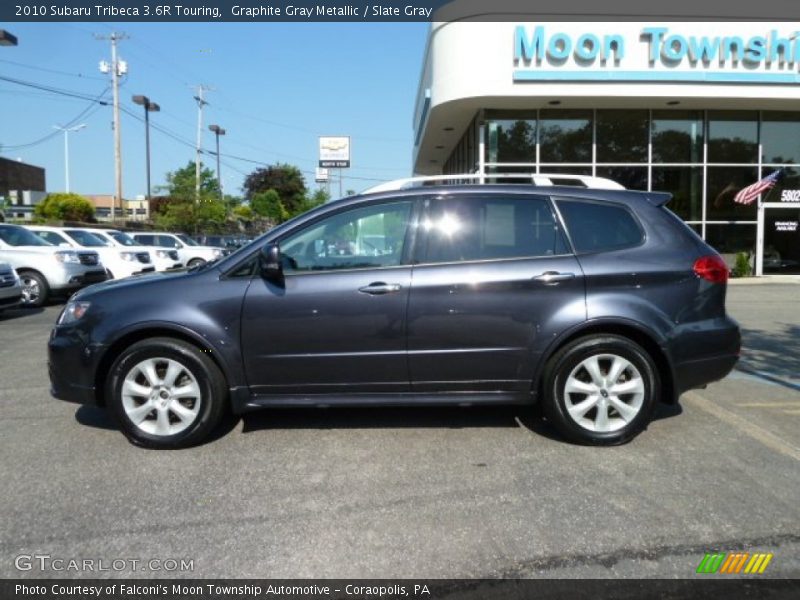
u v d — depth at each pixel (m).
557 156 16.84
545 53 15.16
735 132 17.25
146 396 4.54
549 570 3.04
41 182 60.94
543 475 4.09
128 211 68.31
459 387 4.58
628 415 4.54
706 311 4.62
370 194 4.75
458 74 15.51
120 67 36.16
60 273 13.23
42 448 4.60
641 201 4.77
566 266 4.54
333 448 4.57
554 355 4.54
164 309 4.49
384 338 4.50
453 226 4.64
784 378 6.54
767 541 3.28
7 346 8.69
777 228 17.59
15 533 3.38
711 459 4.34
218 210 40.38
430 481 4.02
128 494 3.84
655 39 15.15
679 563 3.09
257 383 4.55
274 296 4.49
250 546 3.26
